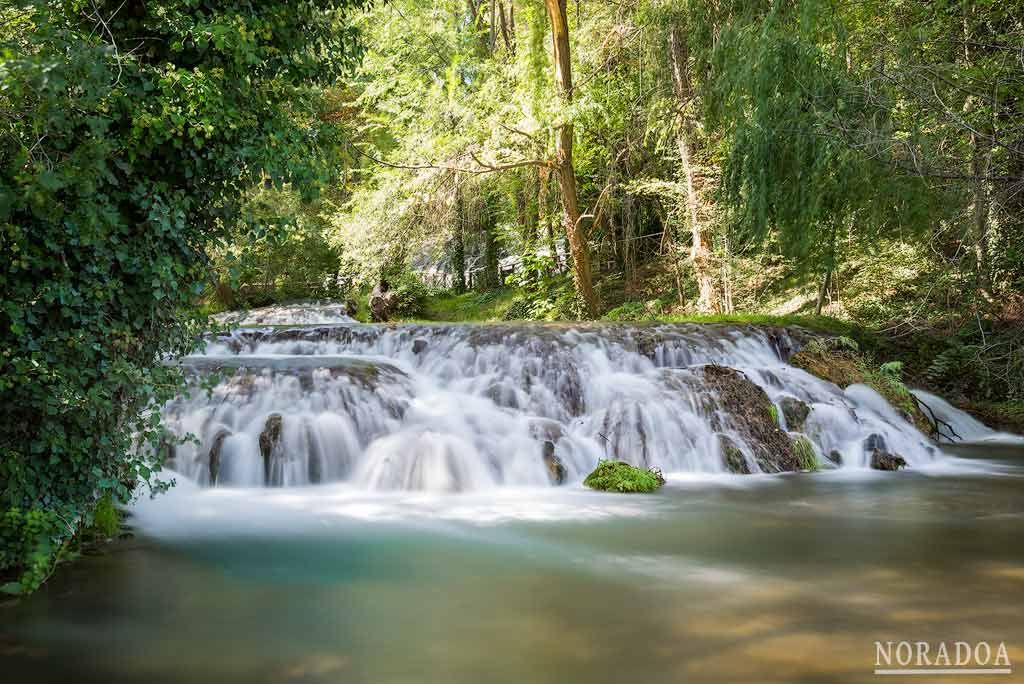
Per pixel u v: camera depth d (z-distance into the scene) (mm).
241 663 3770
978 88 9023
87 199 4426
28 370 4508
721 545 5816
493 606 4527
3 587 4691
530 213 22188
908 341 13289
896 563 5312
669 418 9156
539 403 9969
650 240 23219
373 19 21297
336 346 12508
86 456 4973
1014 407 11836
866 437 9422
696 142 17781
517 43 19969
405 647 3949
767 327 12945
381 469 7855
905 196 8383
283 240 5703
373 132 23781
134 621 4309
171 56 5098
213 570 5219
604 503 7277
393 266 22531
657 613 4387
